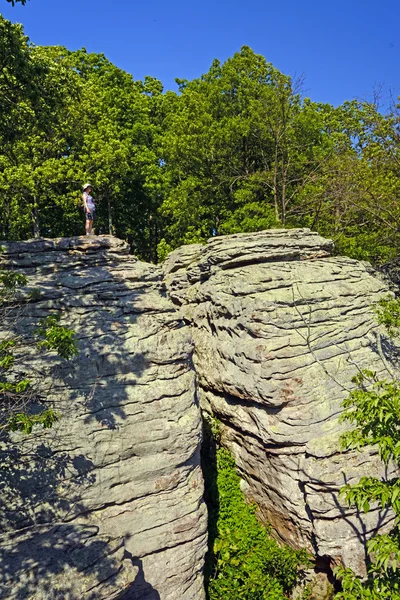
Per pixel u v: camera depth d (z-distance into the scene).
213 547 11.88
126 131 28.23
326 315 13.40
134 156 28.58
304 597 11.31
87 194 14.37
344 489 7.27
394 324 12.96
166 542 9.16
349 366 12.88
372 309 14.05
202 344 15.98
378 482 7.05
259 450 12.98
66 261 11.56
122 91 29.61
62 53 24.81
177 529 9.27
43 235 30.09
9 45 12.73
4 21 12.52
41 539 7.21
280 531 12.64
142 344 10.02
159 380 9.85
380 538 6.85
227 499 13.45
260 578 11.23
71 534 7.39
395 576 7.43
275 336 12.70
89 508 8.45
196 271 17.92
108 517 8.65
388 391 7.03
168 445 9.38
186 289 18.92
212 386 14.98
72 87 16.59
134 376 9.66
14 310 9.91
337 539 11.11
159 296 11.48
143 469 9.10
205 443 14.94
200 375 15.83
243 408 13.41
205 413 15.53
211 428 14.99
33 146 23.11
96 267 11.61
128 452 9.05
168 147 26.72
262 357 12.35
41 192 24.00
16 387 7.04
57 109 16.30
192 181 25.94
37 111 15.55
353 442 7.32
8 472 7.93
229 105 27.27
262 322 12.80
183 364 10.40
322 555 11.29
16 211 24.61
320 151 27.11
